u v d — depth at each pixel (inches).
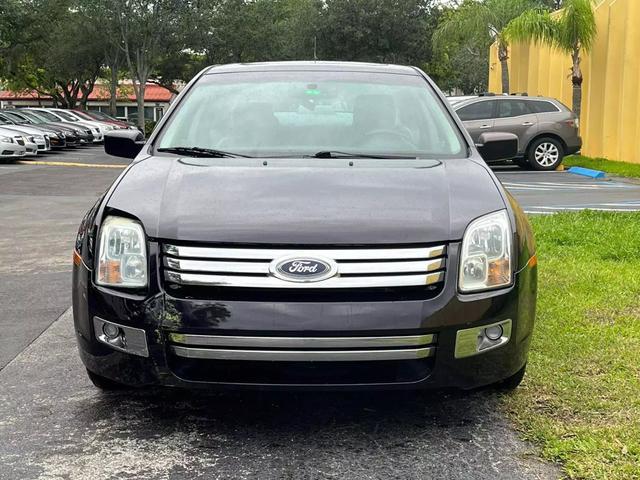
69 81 2174.0
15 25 1409.9
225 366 124.7
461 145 168.2
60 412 146.3
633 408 141.8
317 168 146.8
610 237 301.6
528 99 703.1
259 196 132.9
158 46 1635.1
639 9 710.5
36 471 122.4
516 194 502.6
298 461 125.2
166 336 123.2
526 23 796.6
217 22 1658.5
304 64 196.5
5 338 193.6
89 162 847.7
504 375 130.6
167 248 124.9
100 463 125.1
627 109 732.0
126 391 155.6
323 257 121.5
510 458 125.5
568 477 117.8
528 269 134.3
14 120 1087.0
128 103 2755.9
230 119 173.6
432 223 126.6
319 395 151.4
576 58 807.1
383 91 183.6
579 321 195.0
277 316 119.3
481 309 124.8
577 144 705.6
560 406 143.8
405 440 132.6
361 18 1547.7
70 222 392.8
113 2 1585.9
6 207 453.4
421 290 123.3
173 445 131.6
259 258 121.6
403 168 147.8
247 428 138.1
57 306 224.8
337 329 119.0
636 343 177.5
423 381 124.4
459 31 992.9
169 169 147.3
